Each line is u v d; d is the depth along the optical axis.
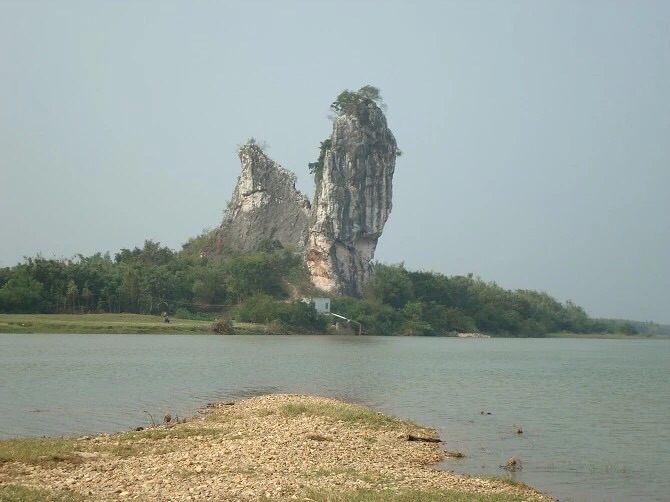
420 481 27.36
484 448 36.72
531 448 37.12
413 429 41.06
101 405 48.56
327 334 185.75
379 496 23.97
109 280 176.62
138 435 35.12
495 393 63.50
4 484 23.69
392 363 96.12
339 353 112.94
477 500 24.20
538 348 164.38
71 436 36.41
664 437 41.38
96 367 74.38
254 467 28.08
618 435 41.94
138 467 27.45
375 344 147.62
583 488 28.97
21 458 27.97
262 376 73.50
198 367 79.88
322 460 30.23
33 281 160.88
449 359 110.00
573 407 54.72
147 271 190.88
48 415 43.84
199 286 192.75
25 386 57.34
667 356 144.38
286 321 179.75
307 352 112.62
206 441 33.88
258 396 56.44
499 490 26.80
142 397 53.47
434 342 171.38
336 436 36.31
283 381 69.25
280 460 29.64
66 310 165.00
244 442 33.41
